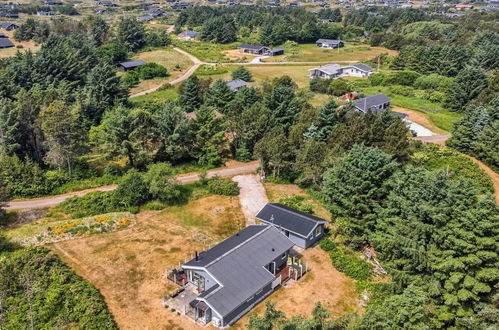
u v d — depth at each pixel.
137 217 47.72
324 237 44.28
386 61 124.06
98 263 39.41
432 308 31.69
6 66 93.75
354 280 38.16
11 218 47.50
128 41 138.62
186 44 149.75
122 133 57.31
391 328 26.11
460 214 33.97
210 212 49.28
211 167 60.91
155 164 55.62
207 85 89.25
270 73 116.81
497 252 32.31
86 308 32.34
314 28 159.50
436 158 58.81
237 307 32.03
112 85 83.00
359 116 59.38
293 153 55.16
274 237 38.88
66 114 57.06
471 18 188.12
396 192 40.25
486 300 32.72
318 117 62.84
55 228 44.19
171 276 37.34
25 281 34.09
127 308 33.91
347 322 25.97
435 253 34.16
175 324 32.38
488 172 57.72
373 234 40.16
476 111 62.25
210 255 36.50
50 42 110.06
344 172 43.00
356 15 192.50
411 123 74.81
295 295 35.97
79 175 56.31
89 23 149.00
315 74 111.94
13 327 30.77
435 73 106.81
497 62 102.62
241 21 179.75
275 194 53.47
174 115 60.47
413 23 172.62
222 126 62.38
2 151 56.12
